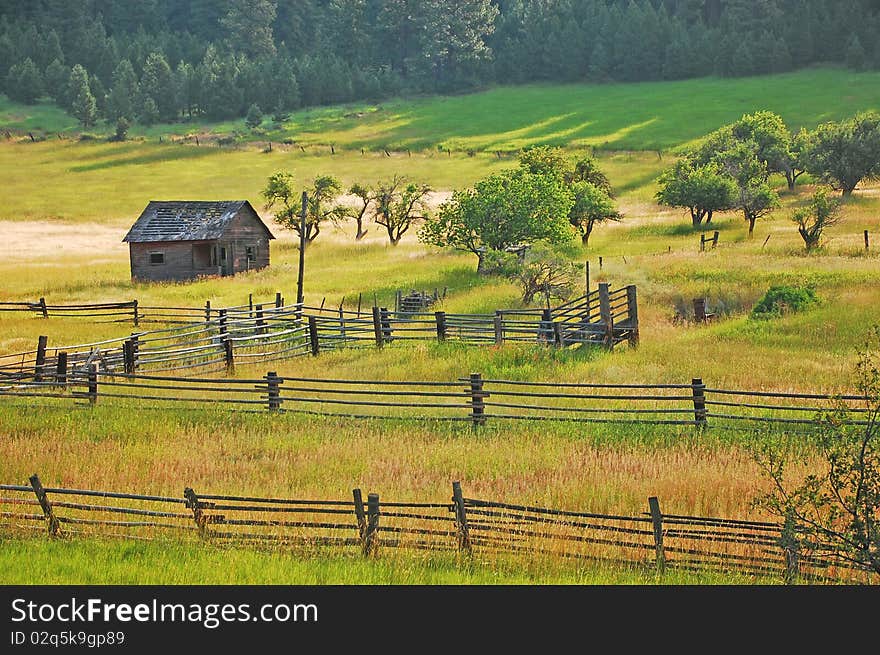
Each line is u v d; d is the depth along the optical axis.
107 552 24.08
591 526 24.36
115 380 46.59
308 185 181.25
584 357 47.72
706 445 33.16
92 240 133.50
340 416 38.31
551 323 50.50
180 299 78.62
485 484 29.08
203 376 48.25
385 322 55.06
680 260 77.38
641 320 59.25
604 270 74.19
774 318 54.28
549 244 81.50
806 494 21.38
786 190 140.25
